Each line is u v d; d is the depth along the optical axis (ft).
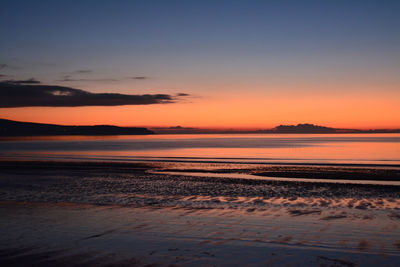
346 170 91.09
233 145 346.95
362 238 25.53
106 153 197.67
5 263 20.68
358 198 47.19
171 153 194.29
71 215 34.76
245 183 64.28
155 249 23.18
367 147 257.96
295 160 134.10
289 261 20.57
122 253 22.39
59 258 21.48
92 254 22.21
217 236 26.37
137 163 118.01
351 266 19.63
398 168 96.68
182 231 28.02
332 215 34.50
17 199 45.78
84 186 60.34
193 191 54.49
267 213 35.63
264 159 140.77
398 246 23.36
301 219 32.50
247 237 26.07
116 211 36.91
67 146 342.23
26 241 25.27
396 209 38.27
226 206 40.45
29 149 265.34
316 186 59.77
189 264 20.25
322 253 22.02
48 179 71.05
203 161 129.70
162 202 43.65
